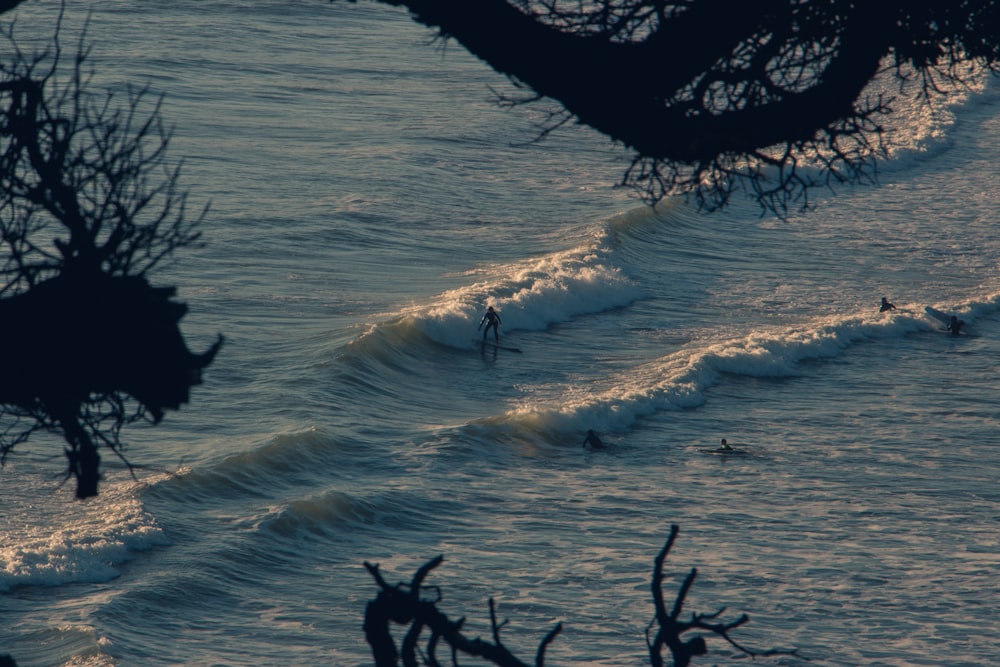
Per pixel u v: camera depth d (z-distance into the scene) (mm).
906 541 90250
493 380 132250
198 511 92875
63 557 82625
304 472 101938
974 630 76000
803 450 110875
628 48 15117
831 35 15445
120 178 16328
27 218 16078
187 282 149500
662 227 191250
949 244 188875
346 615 79000
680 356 138625
